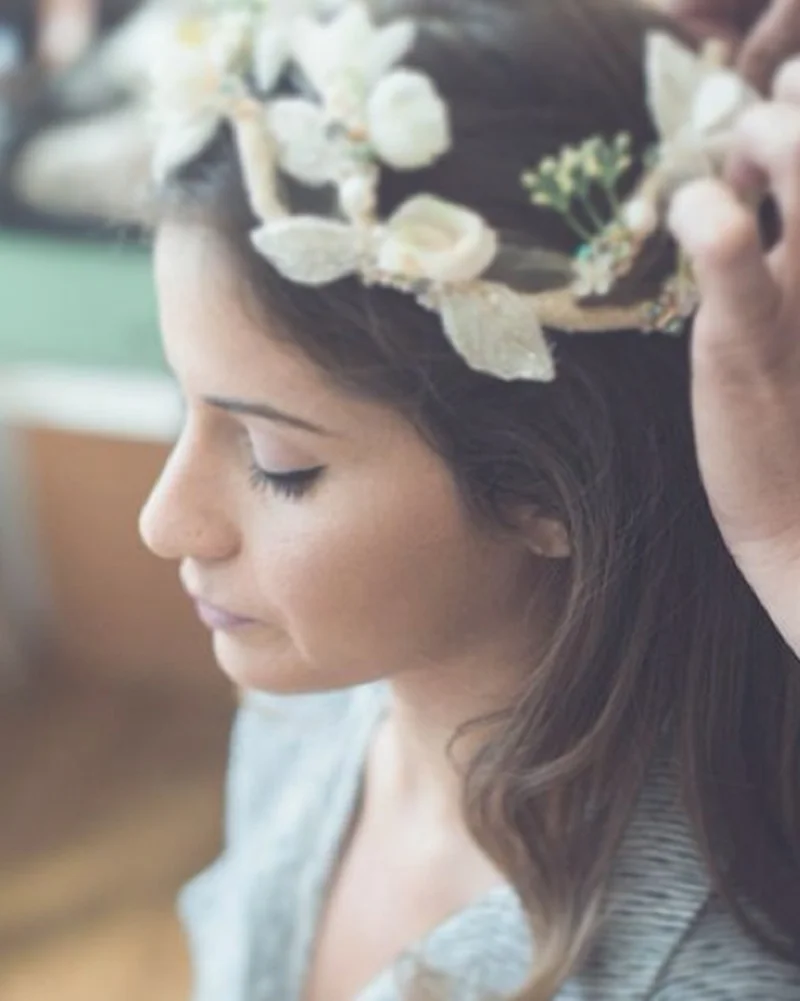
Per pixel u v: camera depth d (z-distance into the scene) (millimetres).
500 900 640
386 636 542
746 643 557
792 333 432
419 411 488
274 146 470
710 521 529
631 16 505
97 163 1495
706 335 431
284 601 536
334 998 744
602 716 554
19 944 1591
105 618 1920
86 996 1533
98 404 1661
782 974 566
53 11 1501
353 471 506
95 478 1780
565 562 546
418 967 645
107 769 1833
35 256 1538
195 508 535
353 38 470
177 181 492
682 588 537
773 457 458
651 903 584
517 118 463
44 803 1781
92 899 1647
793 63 463
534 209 463
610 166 464
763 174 447
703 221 407
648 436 502
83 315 1540
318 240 459
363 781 751
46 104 1512
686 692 555
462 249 454
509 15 479
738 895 569
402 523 513
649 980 577
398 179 463
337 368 481
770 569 480
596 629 531
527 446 498
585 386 488
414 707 634
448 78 465
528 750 567
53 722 1905
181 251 494
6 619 1931
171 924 1614
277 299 476
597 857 588
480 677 588
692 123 470
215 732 1894
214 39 496
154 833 1738
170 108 497
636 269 469
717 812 565
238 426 519
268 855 779
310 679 567
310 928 753
